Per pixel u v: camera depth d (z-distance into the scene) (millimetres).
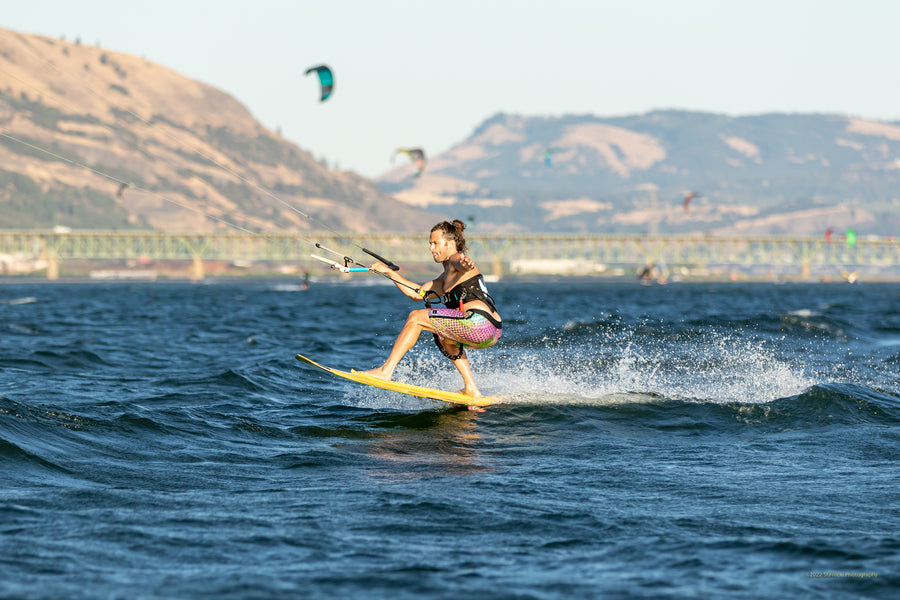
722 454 34312
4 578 19422
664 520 24828
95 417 37250
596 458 33469
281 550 21953
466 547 22422
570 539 23125
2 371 59125
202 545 22203
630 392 47344
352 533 23422
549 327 93062
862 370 59062
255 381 52969
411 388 43188
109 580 19609
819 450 35000
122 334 104125
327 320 148250
